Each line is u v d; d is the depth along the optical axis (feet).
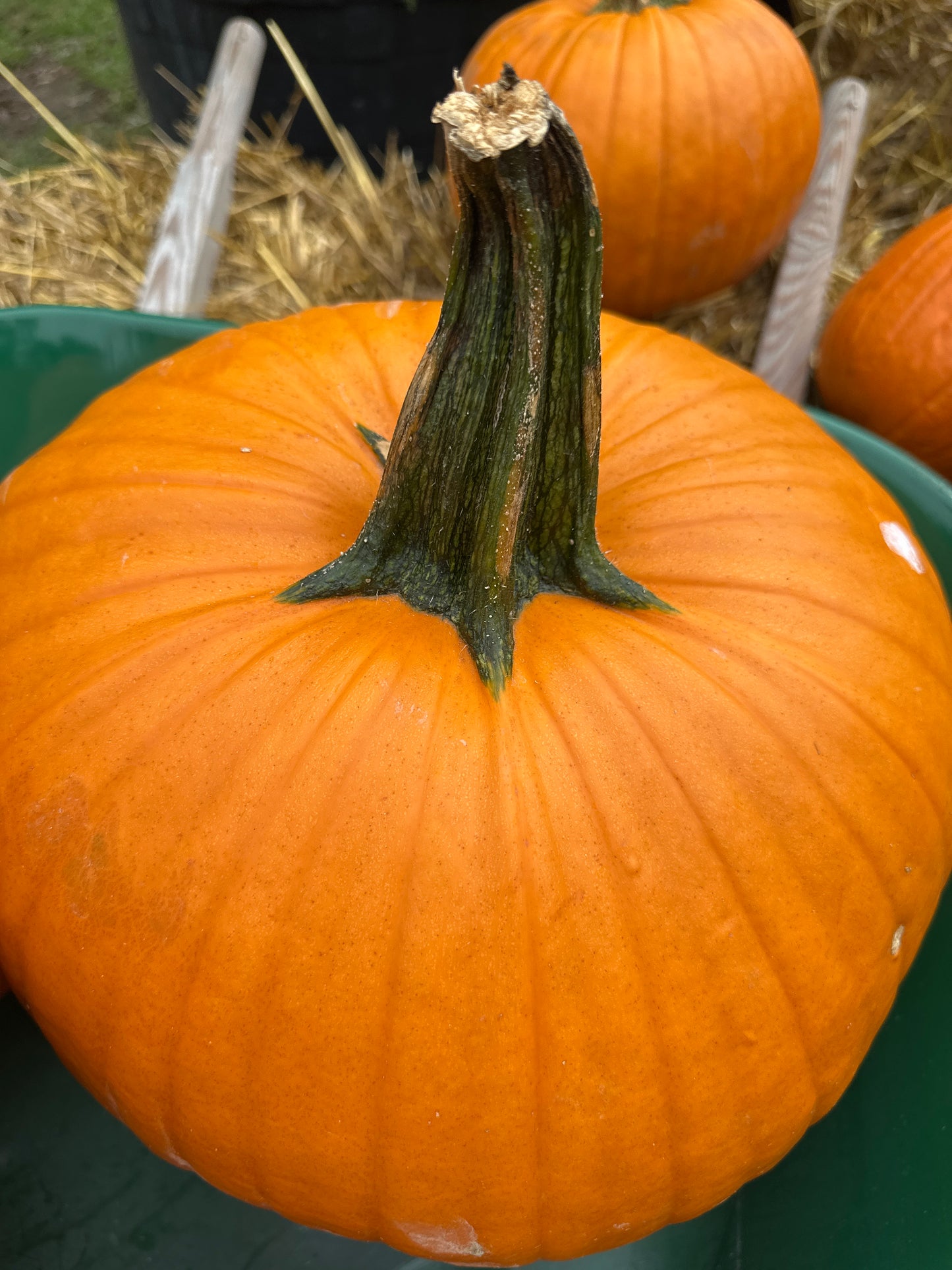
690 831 1.19
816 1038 1.25
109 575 1.28
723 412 1.46
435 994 1.14
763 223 3.02
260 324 1.57
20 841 1.22
